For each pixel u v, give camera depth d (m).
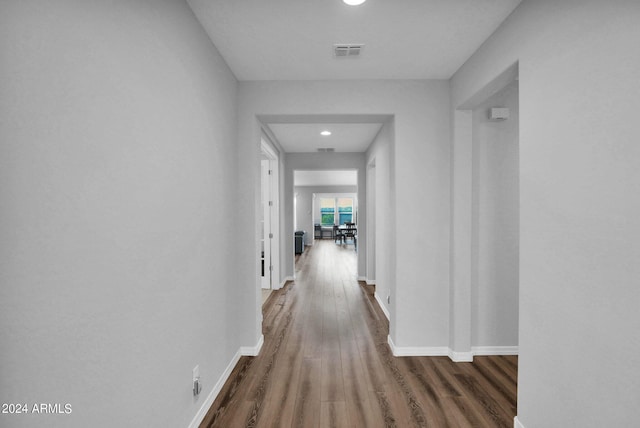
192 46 1.91
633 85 1.18
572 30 1.47
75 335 1.00
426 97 2.96
